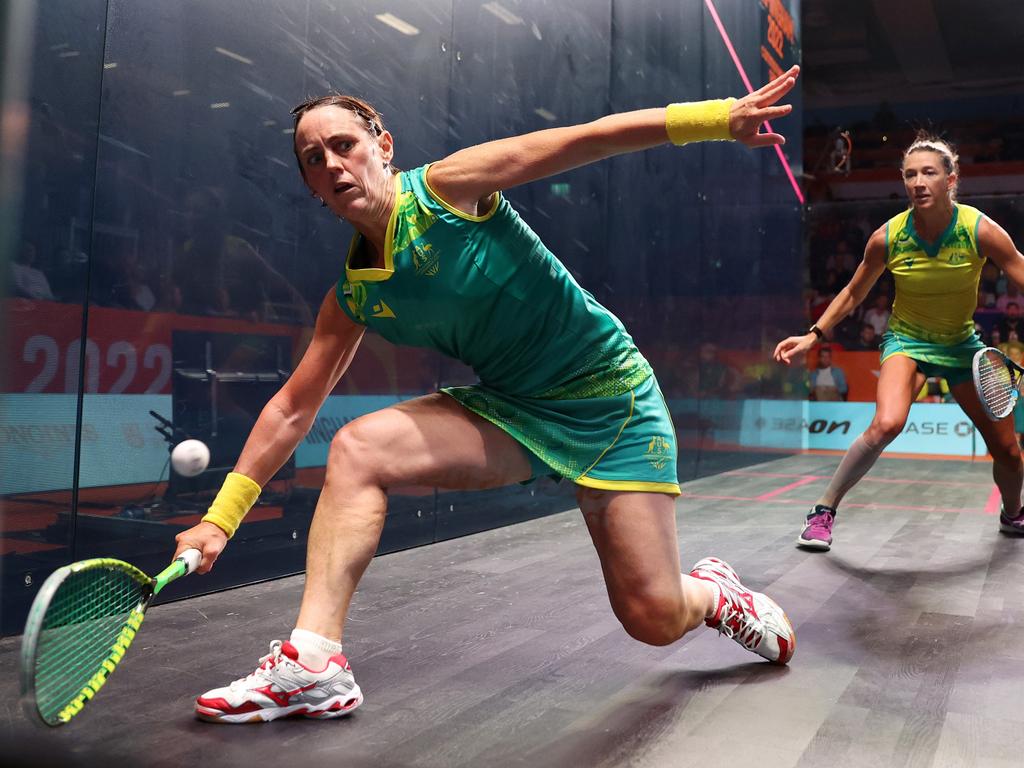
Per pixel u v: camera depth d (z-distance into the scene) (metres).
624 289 5.14
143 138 2.33
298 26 2.82
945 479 6.39
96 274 2.21
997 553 3.27
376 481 1.54
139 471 2.35
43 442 2.10
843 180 15.73
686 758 1.38
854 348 10.08
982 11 14.78
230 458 2.62
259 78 2.69
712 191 6.79
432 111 3.43
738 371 7.45
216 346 2.57
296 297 2.85
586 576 2.86
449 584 2.74
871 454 3.22
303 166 1.44
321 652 1.53
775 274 8.83
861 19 15.18
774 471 7.21
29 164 2.03
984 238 2.99
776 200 8.88
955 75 17.39
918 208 3.02
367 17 3.09
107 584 1.28
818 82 17.89
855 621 2.29
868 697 1.68
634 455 1.58
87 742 1.44
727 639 2.11
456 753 1.41
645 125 1.36
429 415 1.56
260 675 1.55
